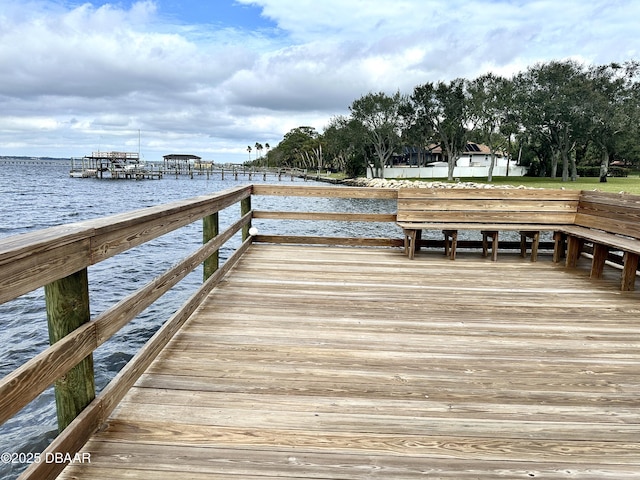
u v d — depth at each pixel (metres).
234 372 2.51
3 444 3.58
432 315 3.55
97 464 1.70
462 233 14.85
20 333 6.31
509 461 1.80
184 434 1.91
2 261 1.20
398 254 5.91
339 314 3.52
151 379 2.40
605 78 39.97
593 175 56.41
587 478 1.70
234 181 76.00
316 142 93.44
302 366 2.61
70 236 1.57
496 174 61.25
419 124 50.50
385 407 2.19
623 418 2.13
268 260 5.38
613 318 3.55
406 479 1.68
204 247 3.54
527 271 5.07
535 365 2.69
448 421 2.08
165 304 7.27
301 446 1.86
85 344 1.71
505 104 42.28
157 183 64.56
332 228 18.20
